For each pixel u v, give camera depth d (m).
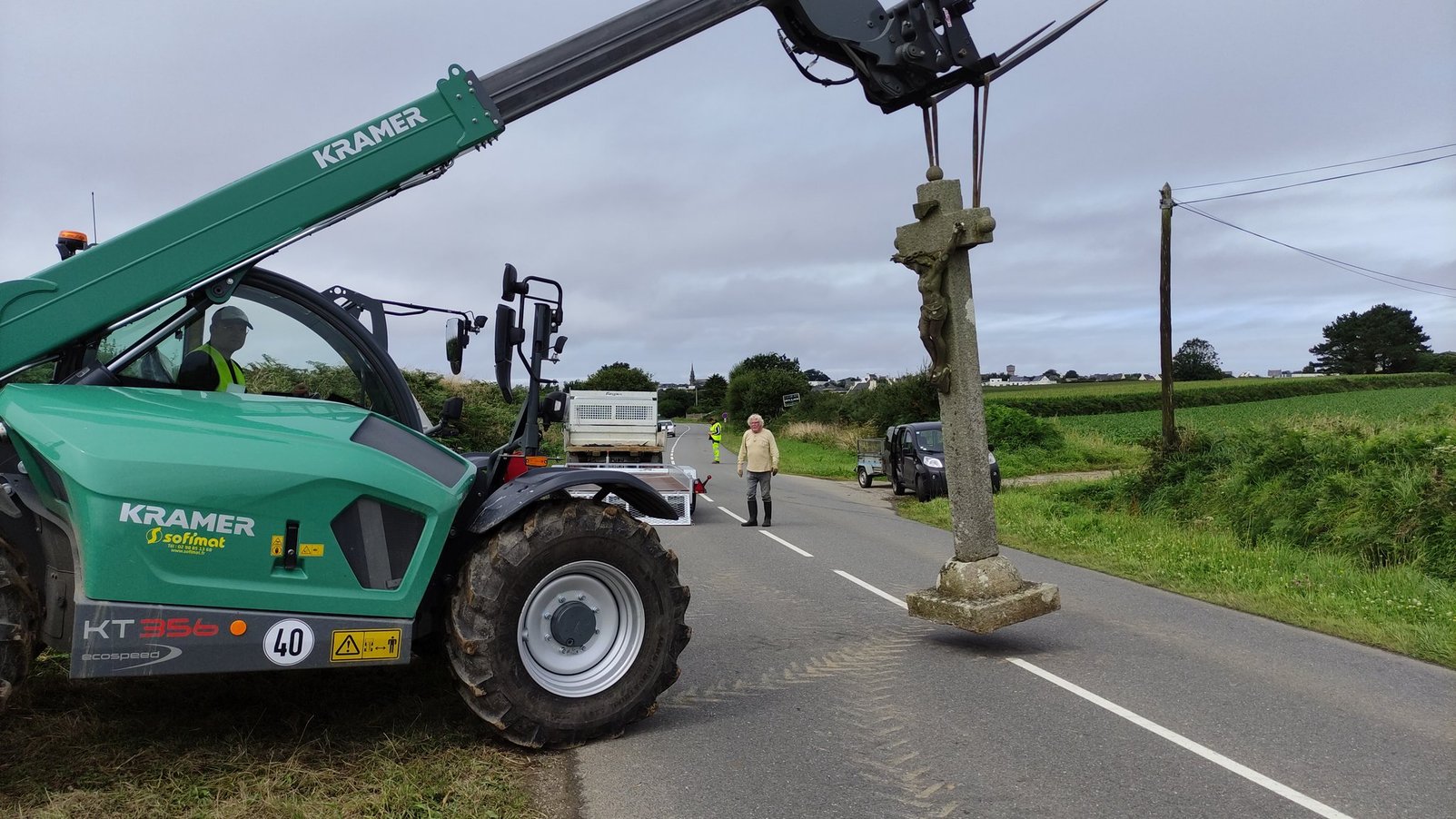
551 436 21.52
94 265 4.07
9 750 3.94
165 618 3.61
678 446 49.25
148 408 3.88
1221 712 5.13
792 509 18.20
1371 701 5.36
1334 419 16.94
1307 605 8.30
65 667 5.12
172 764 3.85
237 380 4.61
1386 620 7.53
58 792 3.52
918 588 9.23
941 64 6.38
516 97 5.05
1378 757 4.40
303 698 4.89
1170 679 5.84
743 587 9.29
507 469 4.88
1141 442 17.58
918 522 16.05
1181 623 7.66
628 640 4.70
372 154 4.65
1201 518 14.05
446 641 4.37
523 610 4.38
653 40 5.41
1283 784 4.07
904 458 20.98
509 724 4.26
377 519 4.11
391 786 3.74
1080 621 7.74
